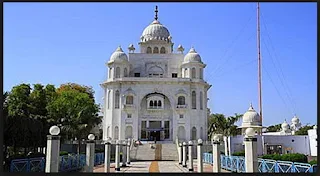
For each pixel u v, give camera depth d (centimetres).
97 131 8694
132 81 7638
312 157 3341
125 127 7525
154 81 7656
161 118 7688
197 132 7638
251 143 1450
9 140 3259
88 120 6072
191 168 3531
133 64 8212
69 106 5797
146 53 8394
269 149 5119
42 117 4103
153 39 8762
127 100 7706
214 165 2203
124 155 4362
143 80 7644
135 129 7500
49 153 1633
